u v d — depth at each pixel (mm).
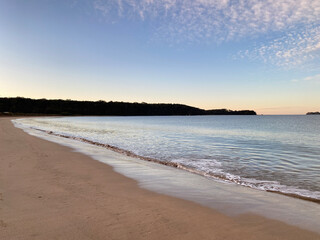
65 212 4082
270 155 11875
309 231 3676
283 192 5961
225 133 26672
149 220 3883
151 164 9312
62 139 17562
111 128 35594
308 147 14945
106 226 3598
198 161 10266
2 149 11031
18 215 3904
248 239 3371
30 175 6609
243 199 5242
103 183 6156
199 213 4305
